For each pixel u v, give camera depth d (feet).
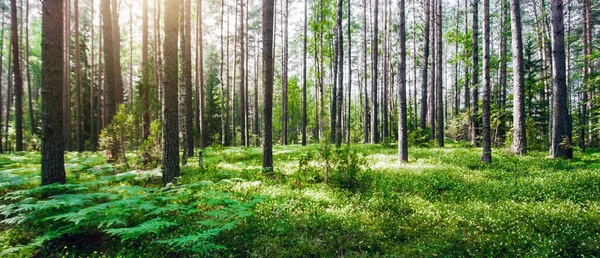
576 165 36.35
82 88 110.32
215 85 148.15
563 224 17.99
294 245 16.74
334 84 77.82
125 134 39.63
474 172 34.40
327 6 84.02
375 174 32.96
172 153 30.58
